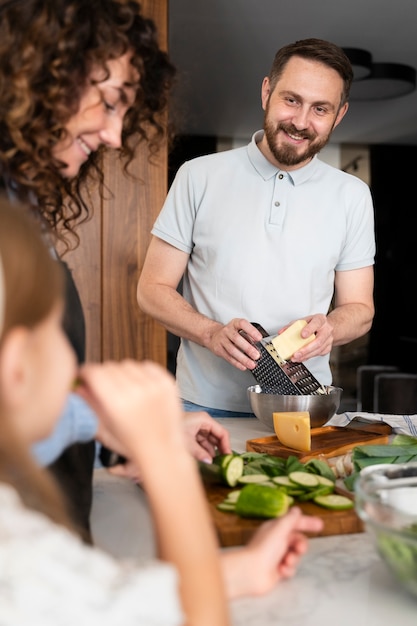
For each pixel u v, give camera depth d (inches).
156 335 109.2
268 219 84.1
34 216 42.3
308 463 50.6
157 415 25.6
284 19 172.6
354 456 52.1
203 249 86.0
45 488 23.4
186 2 161.6
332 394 67.6
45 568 20.1
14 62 39.4
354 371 308.3
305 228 84.4
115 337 108.7
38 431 23.6
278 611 32.8
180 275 88.7
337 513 43.1
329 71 79.0
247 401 83.2
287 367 71.0
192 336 79.9
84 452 41.0
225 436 53.1
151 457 25.4
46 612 19.5
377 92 223.5
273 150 81.8
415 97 230.4
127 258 108.0
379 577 36.5
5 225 22.4
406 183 309.6
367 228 87.9
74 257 106.9
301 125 79.3
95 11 40.2
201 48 191.0
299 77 78.7
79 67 40.1
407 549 31.2
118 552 38.3
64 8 39.4
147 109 49.8
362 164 308.0
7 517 21.2
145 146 106.6
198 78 214.5
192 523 25.5
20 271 21.9
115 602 20.0
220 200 85.2
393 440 60.5
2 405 22.2
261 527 36.2
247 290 84.0
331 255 85.8
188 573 25.1
